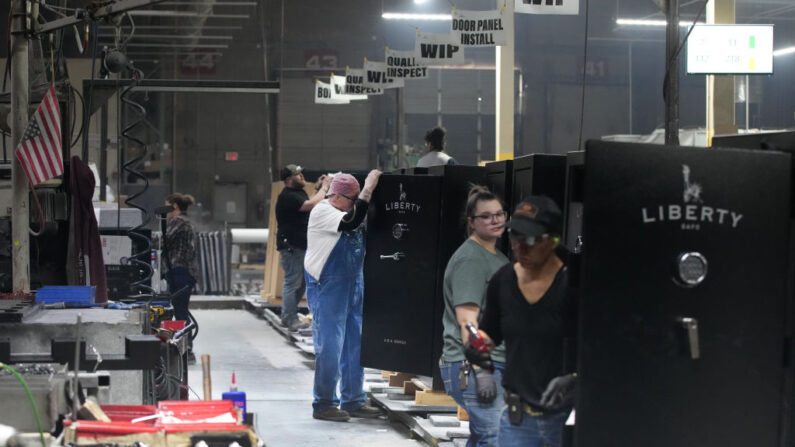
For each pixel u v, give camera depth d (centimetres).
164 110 2730
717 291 396
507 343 443
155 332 740
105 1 764
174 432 412
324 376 868
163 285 1271
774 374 406
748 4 3231
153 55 2558
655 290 390
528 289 436
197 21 2117
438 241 819
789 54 3219
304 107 2844
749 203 400
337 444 780
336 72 2848
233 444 416
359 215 830
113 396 561
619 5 3216
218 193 2798
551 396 419
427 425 782
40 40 918
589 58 3209
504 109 1953
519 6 1030
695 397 395
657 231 390
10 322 533
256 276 2419
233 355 1313
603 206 385
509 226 429
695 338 390
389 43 2878
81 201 809
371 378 1016
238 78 2736
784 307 407
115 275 911
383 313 841
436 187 819
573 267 422
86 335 540
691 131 2283
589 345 385
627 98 3219
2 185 872
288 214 1417
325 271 849
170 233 1262
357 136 2873
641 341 389
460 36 1233
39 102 872
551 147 3172
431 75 2941
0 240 841
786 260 406
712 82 1364
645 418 390
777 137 466
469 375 524
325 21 2834
